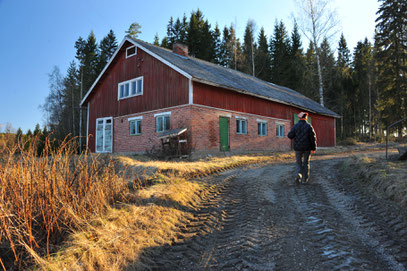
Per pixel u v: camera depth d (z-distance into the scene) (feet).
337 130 134.51
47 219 10.09
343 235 11.10
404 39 85.40
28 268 7.87
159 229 11.71
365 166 20.61
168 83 46.03
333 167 25.25
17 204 9.84
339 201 15.49
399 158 21.74
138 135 51.19
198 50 138.31
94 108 62.23
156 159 40.01
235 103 50.29
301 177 19.84
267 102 58.34
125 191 15.83
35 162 11.69
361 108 132.67
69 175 12.86
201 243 11.00
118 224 11.27
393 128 88.53
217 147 45.98
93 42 131.54
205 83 42.98
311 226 12.16
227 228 12.49
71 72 131.03
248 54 129.39
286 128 63.62
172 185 18.01
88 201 11.98
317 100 125.29
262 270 8.72
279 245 10.46
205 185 20.62
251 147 53.16
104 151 58.59
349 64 156.25
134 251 9.62
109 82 59.06
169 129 45.21
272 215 13.85
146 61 50.67
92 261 8.55
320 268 8.66
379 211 13.44
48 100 102.01
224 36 157.58
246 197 17.39
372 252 9.64
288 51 147.23
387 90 88.69
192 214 14.55
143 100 50.72
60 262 8.13
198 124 42.88
